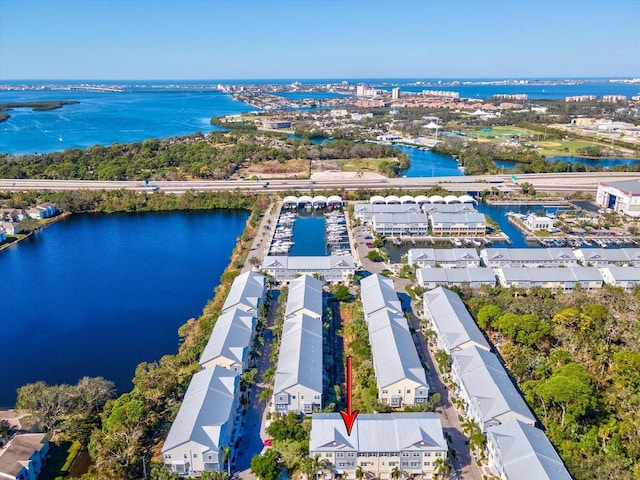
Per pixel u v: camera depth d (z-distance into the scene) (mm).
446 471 87000
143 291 171000
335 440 88812
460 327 126062
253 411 106438
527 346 123000
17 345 138000
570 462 86688
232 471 90250
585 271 164250
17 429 99938
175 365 119500
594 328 128625
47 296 167375
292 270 169375
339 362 123312
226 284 166375
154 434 100688
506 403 97438
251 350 124875
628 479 79750
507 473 82562
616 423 95125
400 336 123875
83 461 94625
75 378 123125
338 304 154125
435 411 105750
